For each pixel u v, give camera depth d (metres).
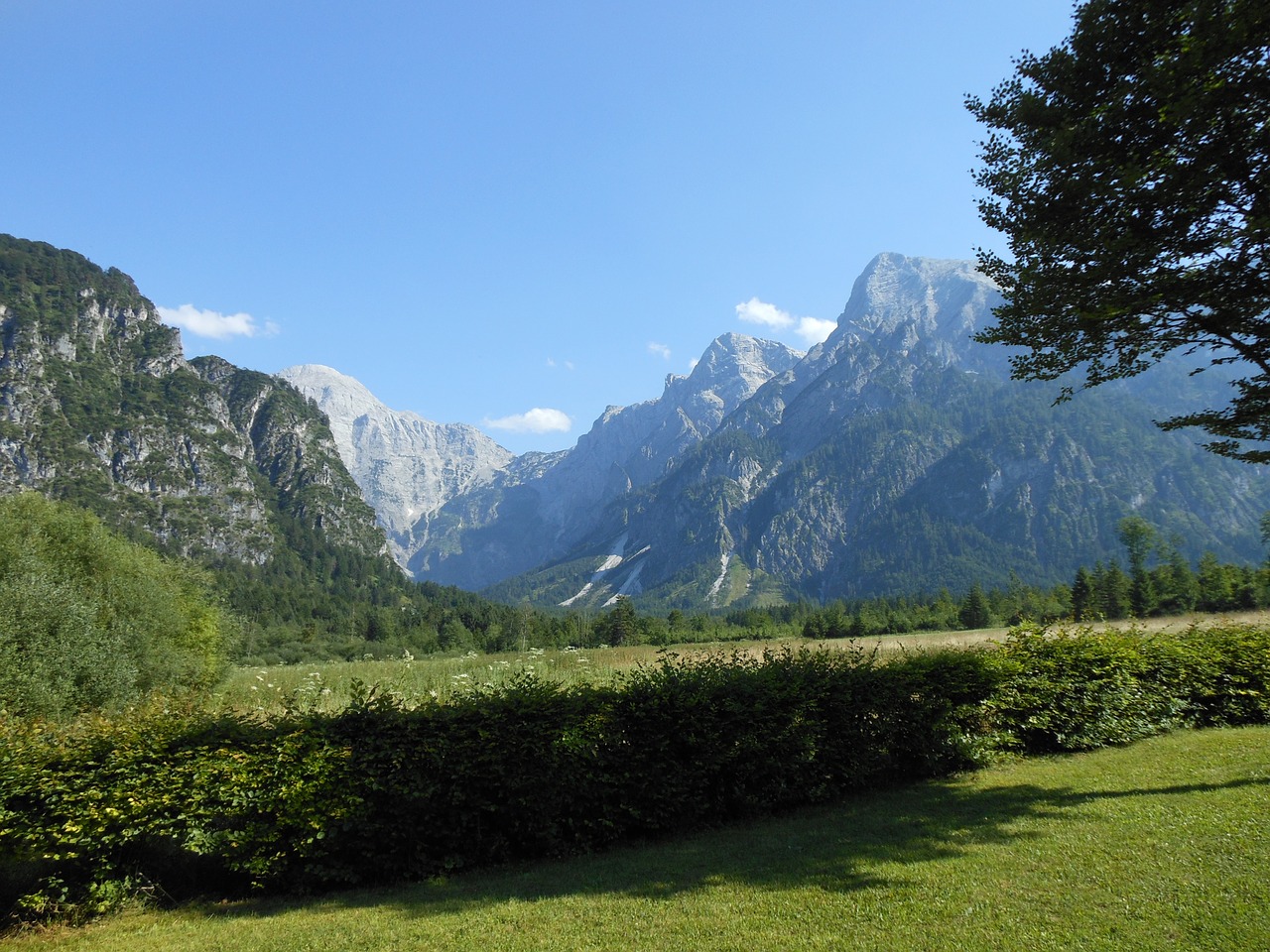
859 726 13.14
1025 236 10.99
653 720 11.41
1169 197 9.67
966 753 13.95
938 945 6.66
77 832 8.73
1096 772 13.27
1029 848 9.08
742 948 6.93
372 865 9.71
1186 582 82.88
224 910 9.01
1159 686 16.95
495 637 99.50
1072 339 11.65
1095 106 10.91
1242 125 9.21
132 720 9.98
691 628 117.81
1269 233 9.38
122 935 8.36
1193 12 9.22
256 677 39.59
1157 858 8.30
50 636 21.86
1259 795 10.53
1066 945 6.48
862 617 111.12
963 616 110.25
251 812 9.35
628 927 7.60
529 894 8.80
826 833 10.61
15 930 8.48
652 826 11.09
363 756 9.73
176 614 33.25
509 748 10.26
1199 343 11.18
